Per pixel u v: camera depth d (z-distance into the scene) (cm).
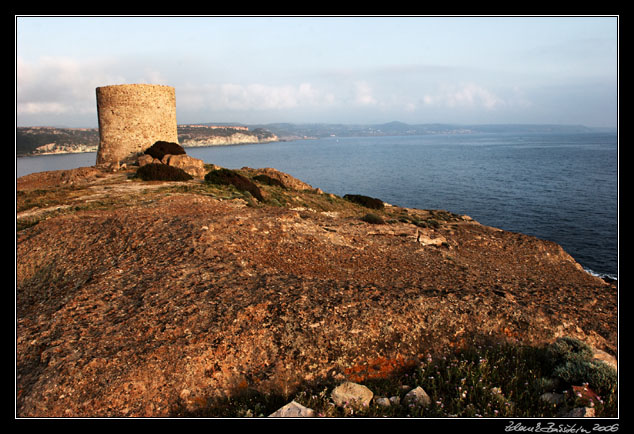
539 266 2339
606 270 3741
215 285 1088
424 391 744
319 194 4684
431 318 1016
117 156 4131
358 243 1906
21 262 1336
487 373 810
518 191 8750
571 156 18888
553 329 1039
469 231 2992
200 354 814
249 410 677
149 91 4156
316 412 668
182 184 3050
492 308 1084
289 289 1097
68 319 917
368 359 880
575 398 684
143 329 879
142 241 1430
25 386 710
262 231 1694
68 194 2525
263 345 870
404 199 8269
